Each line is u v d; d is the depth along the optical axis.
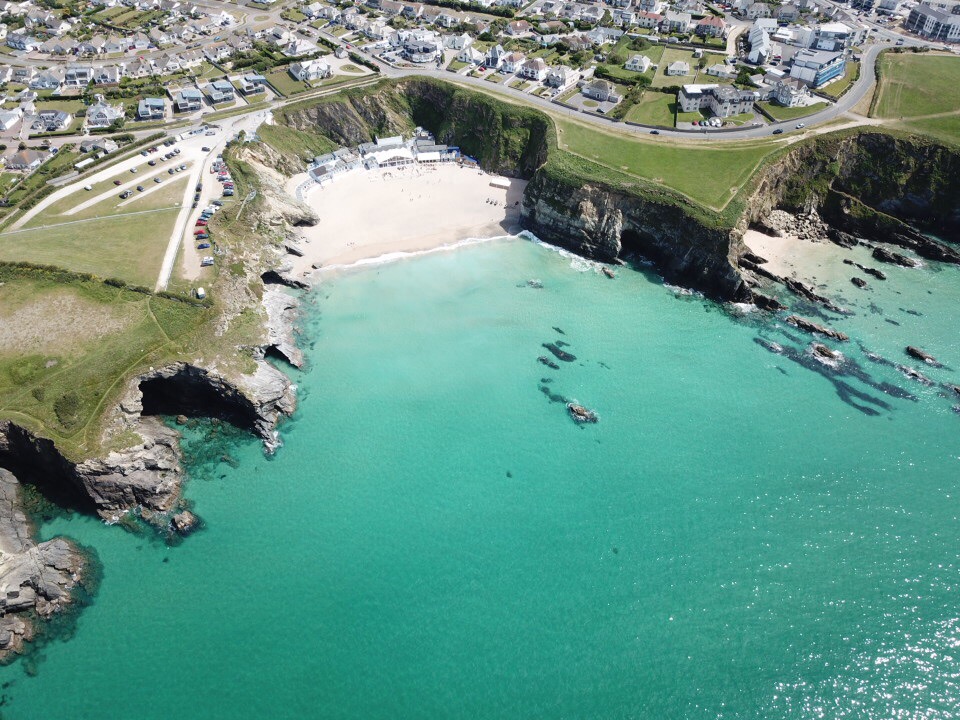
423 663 69.19
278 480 88.50
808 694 66.00
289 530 82.44
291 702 66.44
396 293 118.50
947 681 66.88
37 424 86.81
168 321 101.38
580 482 87.31
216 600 75.44
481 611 73.56
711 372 103.06
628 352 106.94
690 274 121.38
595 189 126.88
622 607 73.69
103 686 68.38
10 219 121.44
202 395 98.25
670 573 76.88
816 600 74.06
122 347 97.00
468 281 121.81
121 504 84.81
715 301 117.50
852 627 71.44
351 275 122.38
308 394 100.12
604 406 97.62
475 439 93.00
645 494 85.75
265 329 105.56
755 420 95.38
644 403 98.06
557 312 115.06
